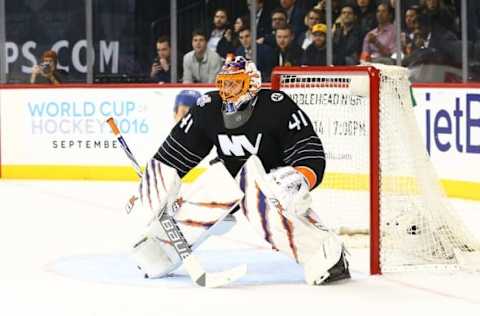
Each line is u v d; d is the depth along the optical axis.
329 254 14.13
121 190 25.59
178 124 14.85
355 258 16.28
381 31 30.56
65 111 27.88
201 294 13.59
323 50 30.59
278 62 30.66
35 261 16.27
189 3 30.27
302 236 14.11
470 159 23.41
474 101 23.22
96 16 30.48
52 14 30.56
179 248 14.18
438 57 30.34
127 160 27.67
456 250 15.81
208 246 17.67
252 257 16.53
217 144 14.72
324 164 14.27
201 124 14.65
